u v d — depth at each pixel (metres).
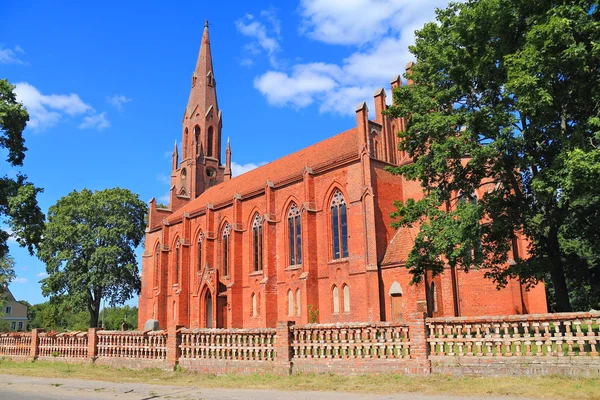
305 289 41.75
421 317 17.53
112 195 74.38
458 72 25.22
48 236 71.00
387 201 40.31
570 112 22.33
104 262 70.19
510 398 13.54
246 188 55.97
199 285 56.28
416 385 15.86
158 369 23.58
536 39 19.22
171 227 67.75
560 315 15.32
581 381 14.16
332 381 17.77
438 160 24.34
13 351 31.44
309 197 44.06
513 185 25.28
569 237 28.55
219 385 18.83
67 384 20.64
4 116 34.88
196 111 78.56
